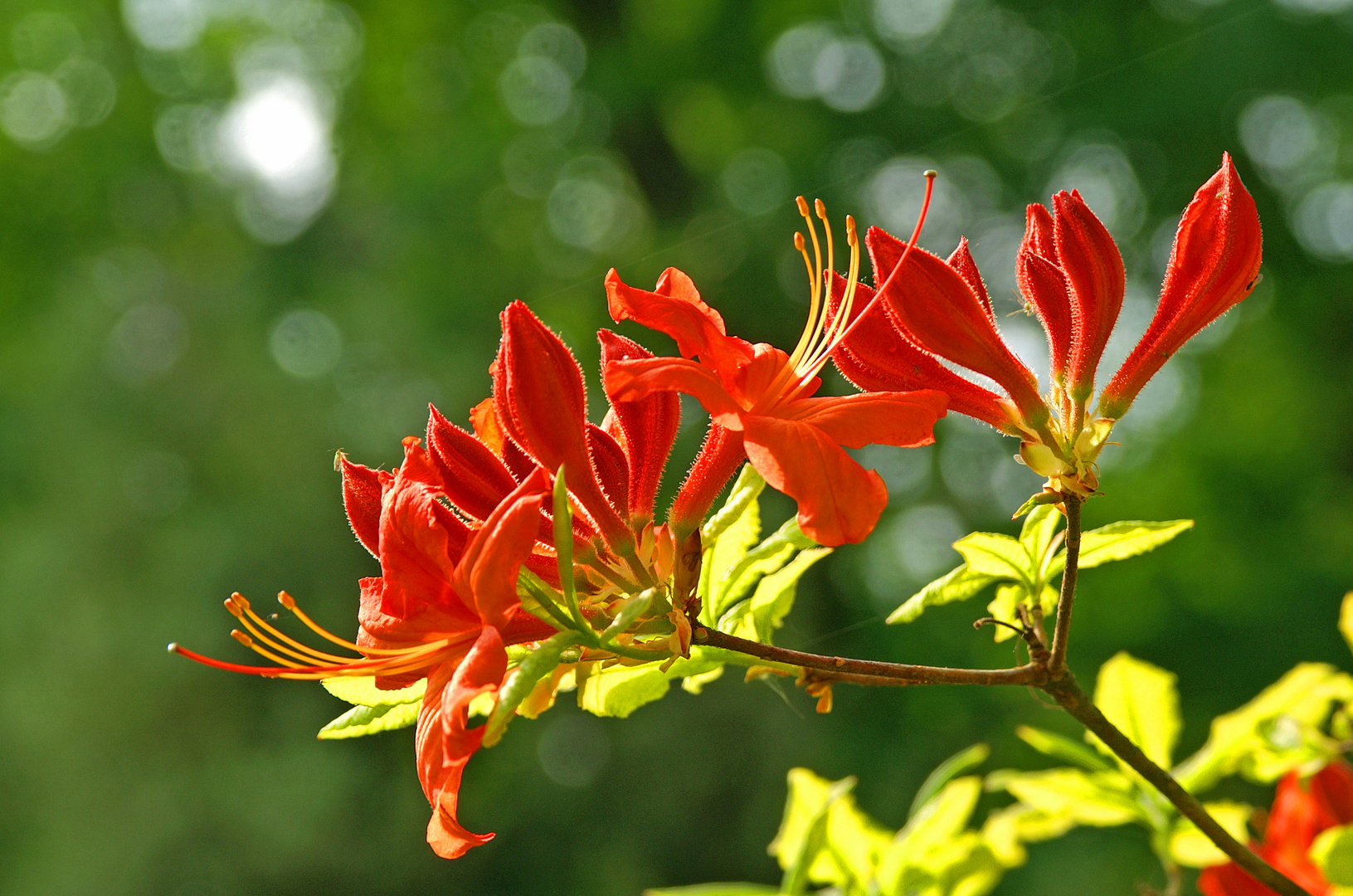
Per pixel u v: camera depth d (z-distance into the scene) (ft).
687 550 4.80
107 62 45.19
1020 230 35.65
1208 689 31.32
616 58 40.01
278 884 32.42
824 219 5.25
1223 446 34.17
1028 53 37.09
